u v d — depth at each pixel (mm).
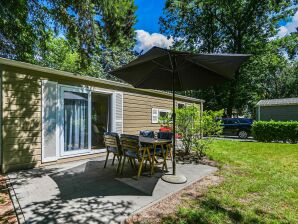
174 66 3869
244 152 6898
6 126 4164
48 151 4848
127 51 16859
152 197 2971
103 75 14406
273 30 17625
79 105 5617
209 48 19859
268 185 3592
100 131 6688
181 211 2584
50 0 4816
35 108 4641
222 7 17406
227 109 19328
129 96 7301
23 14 4980
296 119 14344
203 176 4062
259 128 10969
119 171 4262
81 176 3934
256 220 2436
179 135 6344
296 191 3340
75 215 2426
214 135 7297
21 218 2346
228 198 3035
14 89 4297
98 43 5664
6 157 4152
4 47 6359
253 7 16781
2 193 3137
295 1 16281
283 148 7871
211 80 4285
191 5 17984
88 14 5059
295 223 2395
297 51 18531
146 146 4211
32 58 7727
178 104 10352
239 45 18359
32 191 3143
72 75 5207
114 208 2613
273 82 25156
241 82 18203
